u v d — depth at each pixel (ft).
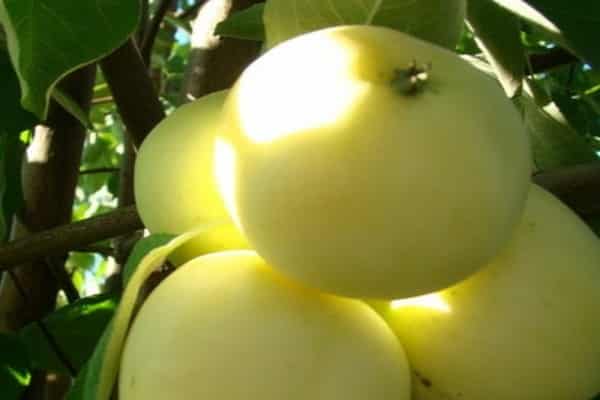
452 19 1.13
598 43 1.23
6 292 1.90
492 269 1.08
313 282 0.99
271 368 0.98
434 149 0.93
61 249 1.57
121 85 1.69
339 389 1.00
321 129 0.93
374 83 0.95
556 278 1.08
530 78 1.42
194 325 1.00
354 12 1.12
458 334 1.08
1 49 1.55
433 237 0.94
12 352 1.53
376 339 1.04
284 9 1.13
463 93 0.96
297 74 0.96
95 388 1.04
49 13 1.16
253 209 0.97
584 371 1.08
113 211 1.58
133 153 2.14
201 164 1.13
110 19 1.17
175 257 1.15
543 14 1.25
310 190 0.93
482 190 0.94
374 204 0.93
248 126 0.97
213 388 0.98
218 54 1.84
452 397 1.10
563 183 1.32
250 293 1.01
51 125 1.90
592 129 2.10
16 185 1.64
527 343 1.07
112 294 1.65
